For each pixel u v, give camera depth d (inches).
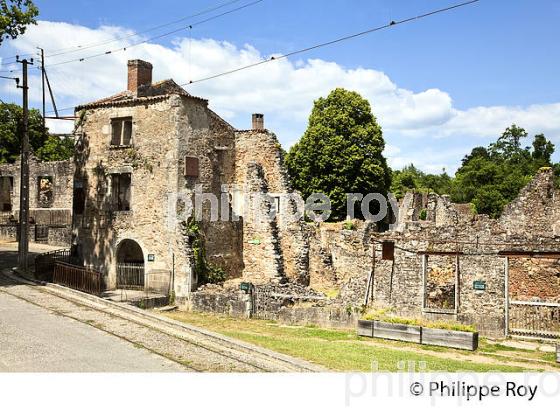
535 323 745.0
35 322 683.4
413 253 846.5
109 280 1111.6
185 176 1052.5
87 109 1168.2
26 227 1112.2
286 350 621.6
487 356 628.7
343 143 1750.7
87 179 1162.6
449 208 1508.4
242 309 911.0
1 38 952.9
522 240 791.7
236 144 1220.5
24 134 1113.4
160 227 1055.0
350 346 660.7
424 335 685.3
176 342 625.0
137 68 1143.0
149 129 1084.5
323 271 1154.7
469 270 807.1
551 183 1223.5
